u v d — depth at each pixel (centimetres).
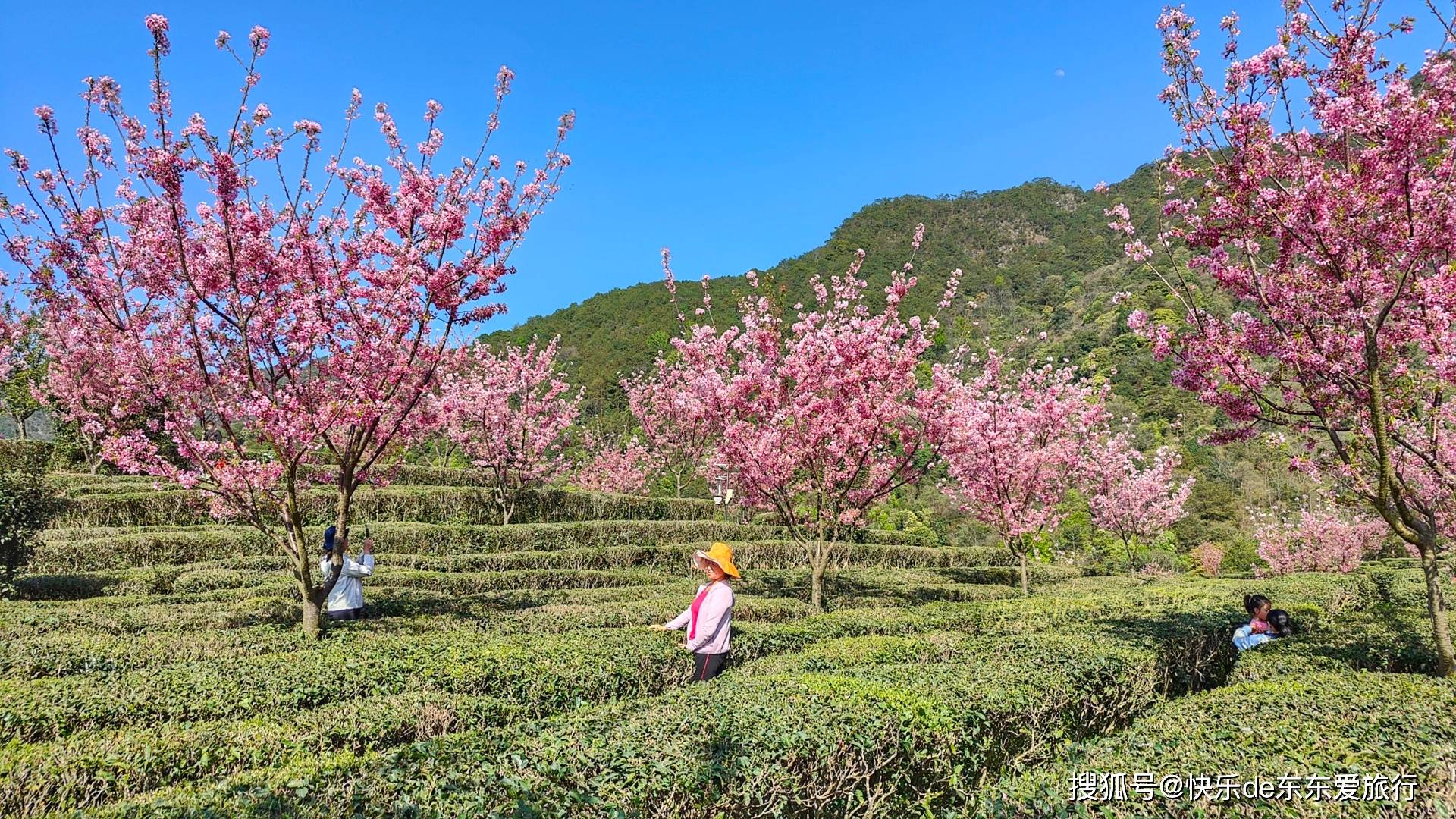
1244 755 437
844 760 451
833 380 1202
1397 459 852
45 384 1767
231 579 1336
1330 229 609
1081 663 667
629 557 1953
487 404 2242
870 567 2130
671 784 385
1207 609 1121
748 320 1300
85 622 927
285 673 653
